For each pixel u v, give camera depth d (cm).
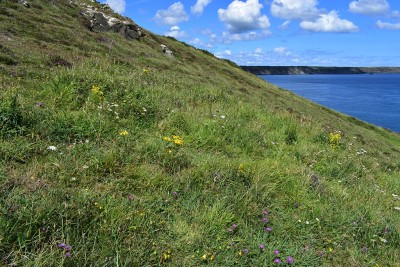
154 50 2595
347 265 424
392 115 7262
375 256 452
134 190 470
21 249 320
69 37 1823
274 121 975
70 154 510
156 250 370
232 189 514
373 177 814
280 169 611
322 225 489
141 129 686
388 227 505
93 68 1044
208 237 409
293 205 520
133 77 1073
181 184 506
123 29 2573
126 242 367
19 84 810
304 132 985
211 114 877
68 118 609
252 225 453
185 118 777
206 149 673
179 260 369
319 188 595
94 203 400
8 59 1059
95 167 490
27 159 480
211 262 375
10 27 1571
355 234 484
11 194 382
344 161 800
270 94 2942
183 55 3067
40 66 1122
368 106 8969
